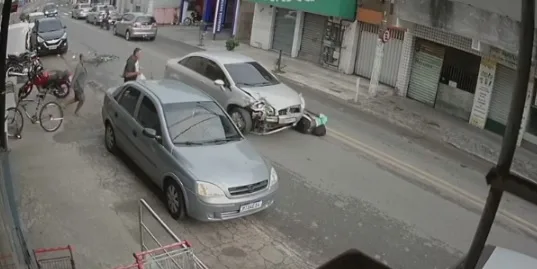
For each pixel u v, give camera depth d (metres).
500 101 16.66
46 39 21.44
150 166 9.50
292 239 8.73
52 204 8.95
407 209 10.38
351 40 22.36
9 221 7.36
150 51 24.70
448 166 13.28
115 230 8.39
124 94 10.83
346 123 15.88
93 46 24.97
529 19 1.98
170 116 9.55
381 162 12.81
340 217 9.66
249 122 13.10
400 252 8.74
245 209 8.66
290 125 13.57
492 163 14.04
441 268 8.38
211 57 14.16
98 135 12.25
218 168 8.70
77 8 37.84
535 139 15.59
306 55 24.95
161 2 36.72
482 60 16.91
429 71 19.03
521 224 10.36
